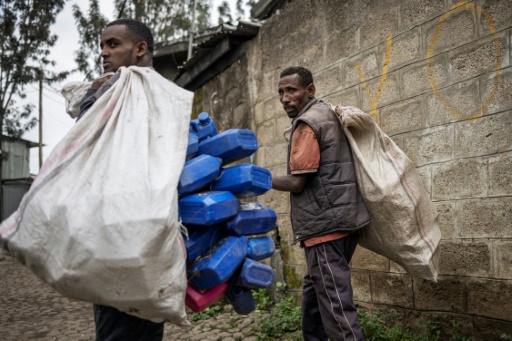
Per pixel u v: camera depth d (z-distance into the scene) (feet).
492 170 8.60
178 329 12.59
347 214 7.42
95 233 4.29
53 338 13.19
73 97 6.58
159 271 4.37
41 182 4.72
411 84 10.30
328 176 7.54
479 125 8.84
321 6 13.12
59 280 4.42
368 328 10.07
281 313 12.44
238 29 16.05
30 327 14.47
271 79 15.38
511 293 8.25
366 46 11.55
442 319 9.49
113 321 5.40
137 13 62.34
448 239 9.38
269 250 6.44
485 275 8.70
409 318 10.25
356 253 11.73
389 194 7.51
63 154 4.84
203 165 5.72
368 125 7.89
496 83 8.54
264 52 15.81
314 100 8.48
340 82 12.41
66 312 16.39
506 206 8.36
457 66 9.28
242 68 17.26
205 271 5.46
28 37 62.80
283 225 14.58
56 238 4.46
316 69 13.32
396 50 10.69
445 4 9.53
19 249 4.63
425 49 9.97
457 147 9.25
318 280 7.55
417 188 7.95
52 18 63.87
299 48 14.03
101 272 4.28
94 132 4.93
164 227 4.29
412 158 10.23
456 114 9.27
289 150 8.27
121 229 4.24
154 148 4.84
